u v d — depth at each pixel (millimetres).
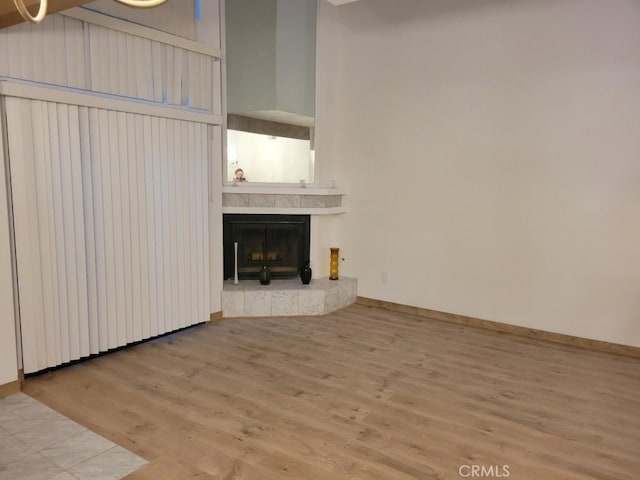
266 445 2555
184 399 3068
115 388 3217
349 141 5332
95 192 3543
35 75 3143
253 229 5148
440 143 4730
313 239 5301
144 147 3838
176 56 4016
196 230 4332
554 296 4250
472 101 4512
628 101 3801
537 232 4285
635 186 3832
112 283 3713
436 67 4684
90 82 3449
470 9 4441
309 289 4922
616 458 2482
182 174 4160
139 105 3729
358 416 2875
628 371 3621
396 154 5020
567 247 4156
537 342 4250
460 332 4488
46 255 3279
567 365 3723
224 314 4785
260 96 4934
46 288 3299
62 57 3273
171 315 4191
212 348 3979
